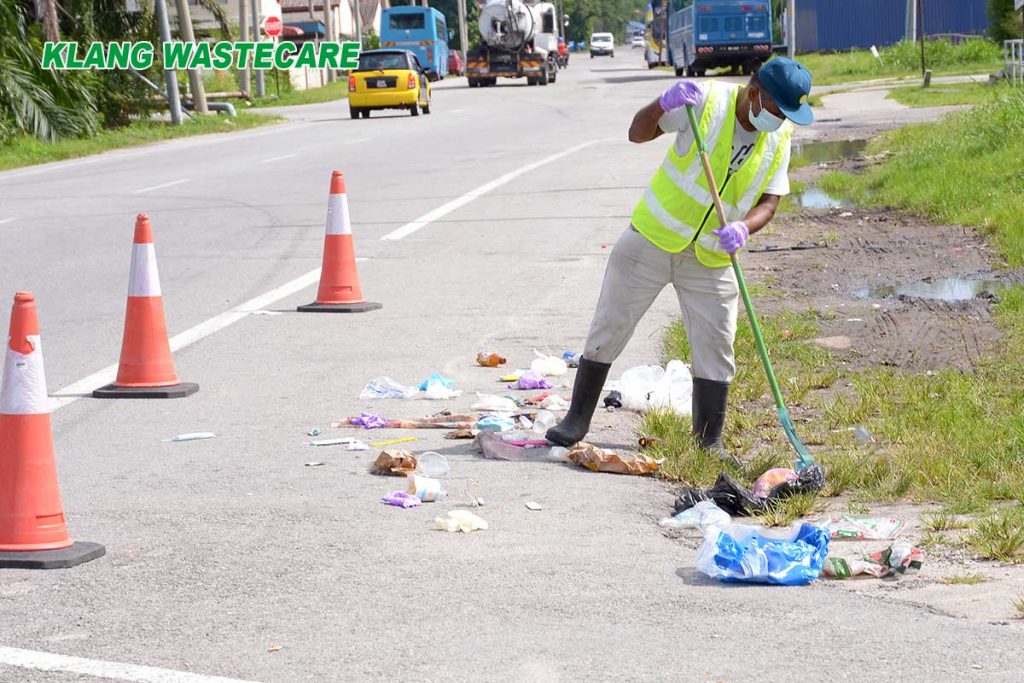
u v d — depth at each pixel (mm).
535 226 23344
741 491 9055
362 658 6457
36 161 42969
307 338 15094
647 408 11602
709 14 74312
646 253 10133
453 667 6324
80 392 12797
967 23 95125
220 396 12570
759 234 22172
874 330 15055
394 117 60938
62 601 7332
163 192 30734
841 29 97000
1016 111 28656
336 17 143375
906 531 8570
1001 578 7484
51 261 21219
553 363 13148
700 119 9578
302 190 30047
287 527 8633
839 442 10836
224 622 6980
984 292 16859
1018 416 10969
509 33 91188
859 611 7012
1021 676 6055
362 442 10844
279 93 89062
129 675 6289
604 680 6141
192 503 9203
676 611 7059
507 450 10398
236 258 20984
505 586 7477
